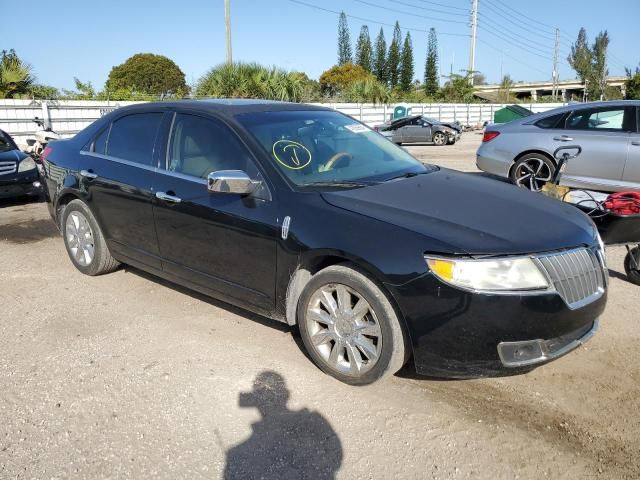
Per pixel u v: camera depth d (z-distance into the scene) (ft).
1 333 13.39
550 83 284.20
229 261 12.52
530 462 8.89
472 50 155.43
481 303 9.30
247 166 12.35
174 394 10.74
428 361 9.89
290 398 10.60
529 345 9.63
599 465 8.82
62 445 9.29
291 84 74.64
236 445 9.30
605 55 253.85
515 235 9.98
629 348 12.49
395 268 9.77
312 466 8.81
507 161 29.12
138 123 15.29
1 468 8.75
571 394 10.75
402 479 8.52
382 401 10.51
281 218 11.39
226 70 72.23
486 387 11.01
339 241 10.46
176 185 13.47
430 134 75.05
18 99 55.26
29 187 29.04
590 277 10.43
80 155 16.65
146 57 191.11
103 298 15.48
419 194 11.66
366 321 10.64
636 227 14.73
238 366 11.76
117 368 11.69
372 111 99.14
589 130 26.73
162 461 8.92
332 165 12.85
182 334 13.25
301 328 11.57
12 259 19.27
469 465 8.82
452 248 9.50
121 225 15.25
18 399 10.60
